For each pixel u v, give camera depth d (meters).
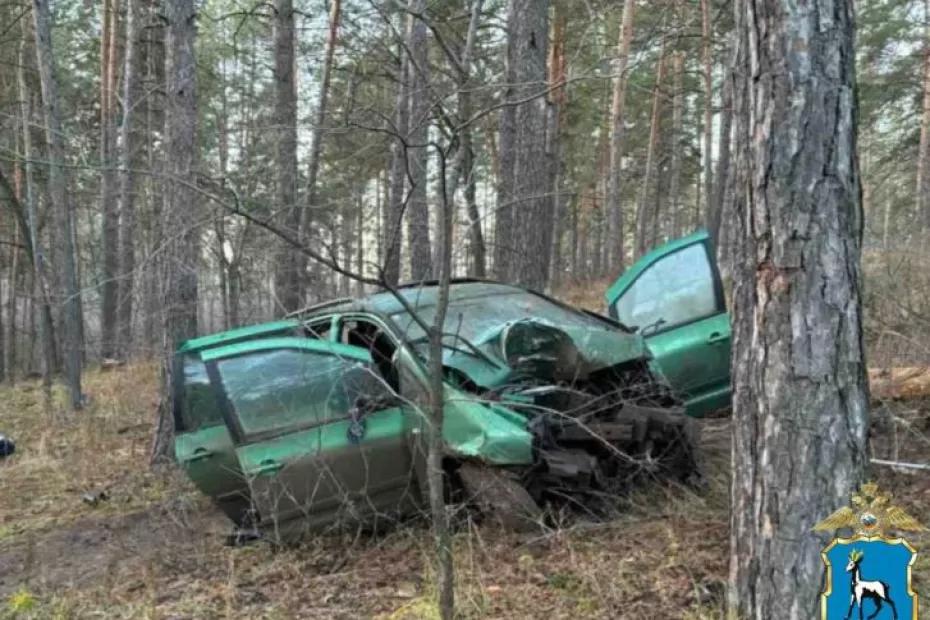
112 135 17.84
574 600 3.80
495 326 5.34
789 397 2.87
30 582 5.11
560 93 16.16
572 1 14.23
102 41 18.80
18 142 14.38
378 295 5.88
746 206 3.03
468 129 3.90
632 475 4.86
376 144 5.56
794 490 2.87
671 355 5.75
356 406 4.82
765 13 2.92
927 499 4.45
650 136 22.56
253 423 4.84
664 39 5.66
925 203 16.77
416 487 4.93
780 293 2.88
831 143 2.84
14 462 8.48
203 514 6.15
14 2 15.34
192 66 7.71
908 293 7.46
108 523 6.17
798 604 2.87
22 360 28.00
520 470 4.61
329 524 4.95
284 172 6.98
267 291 5.20
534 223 9.83
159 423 7.42
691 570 3.90
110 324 16.80
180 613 4.23
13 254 24.00
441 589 3.42
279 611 4.11
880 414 5.70
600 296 16.09
